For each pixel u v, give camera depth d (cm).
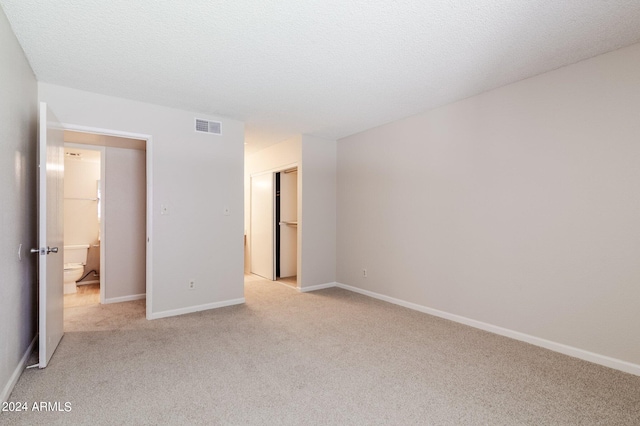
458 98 325
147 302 340
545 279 268
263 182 570
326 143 490
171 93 309
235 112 367
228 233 389
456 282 334
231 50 230
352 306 389
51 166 238
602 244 238
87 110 302
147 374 221
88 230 512
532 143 275
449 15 189
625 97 227
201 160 369
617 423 172
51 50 229
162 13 187
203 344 273
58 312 267
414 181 378
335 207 500
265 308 379
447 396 196
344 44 222
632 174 225
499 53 235
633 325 224
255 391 201
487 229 308
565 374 223
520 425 170
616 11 186
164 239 345
